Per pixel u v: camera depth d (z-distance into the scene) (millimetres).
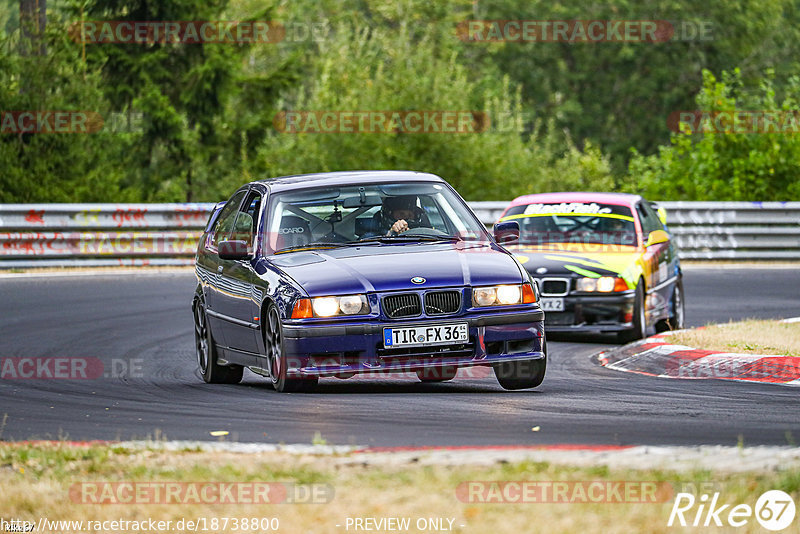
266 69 152375
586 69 183125
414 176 33594
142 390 32656
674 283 48344
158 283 62375
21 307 53594
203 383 34781
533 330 29672
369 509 17391
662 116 180750
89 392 32375
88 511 18062
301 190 32781
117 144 97750
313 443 22406
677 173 91875
